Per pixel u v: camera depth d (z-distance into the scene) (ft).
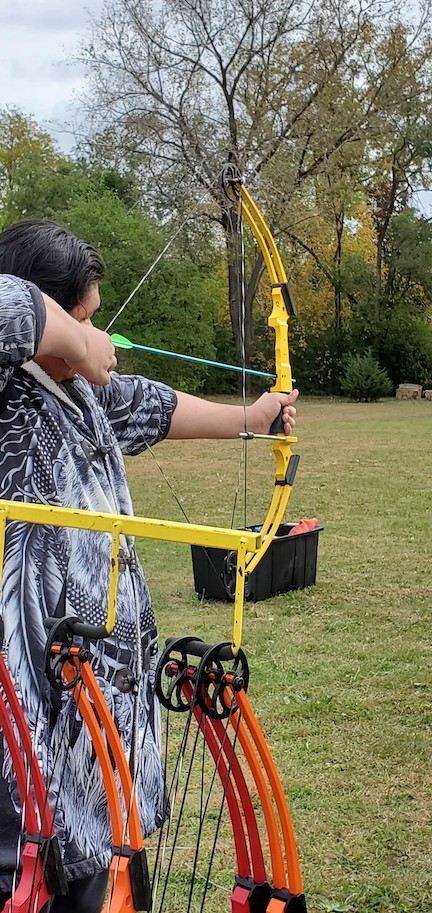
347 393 100.37
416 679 15.42
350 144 91.45
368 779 11.88
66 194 92.63
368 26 87.71
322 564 24.06
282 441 6.15
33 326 4.68
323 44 83.10
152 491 37.29
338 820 10.86
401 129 101.91
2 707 4.97
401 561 24.38
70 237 5.53
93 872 5.29
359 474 41.04
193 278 75.46
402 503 33.50
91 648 5.34
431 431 60.13
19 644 5.13
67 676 4.98
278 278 6.61
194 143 64.23
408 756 12.52
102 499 5.53
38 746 5.07
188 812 10.73
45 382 5.42
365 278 107.34
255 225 6.50
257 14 76.74
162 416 6.43
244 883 5.47
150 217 72.84
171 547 26.55
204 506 33.60
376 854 10.14
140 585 5.80
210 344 80.28
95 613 5.37
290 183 79.97
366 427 64.18
